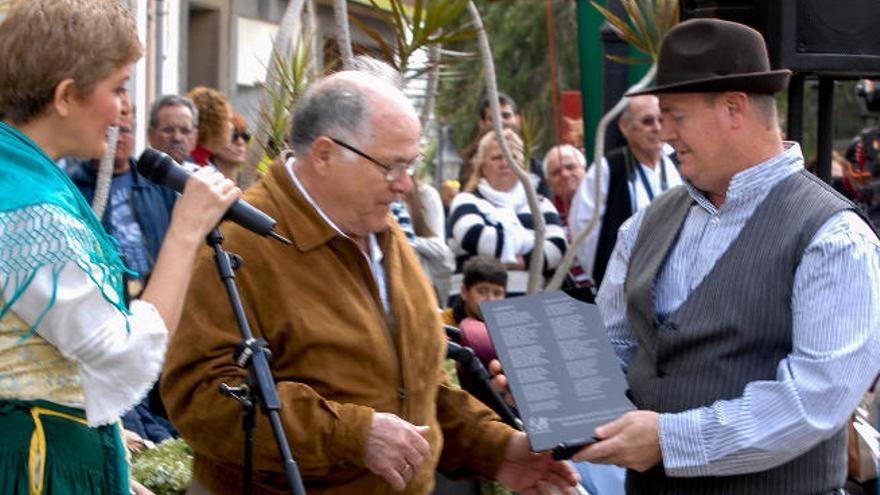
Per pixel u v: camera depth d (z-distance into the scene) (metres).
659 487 4.02
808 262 3.75
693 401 3.87
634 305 4.07
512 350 3.93
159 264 3.25
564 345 3.97
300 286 3.70
